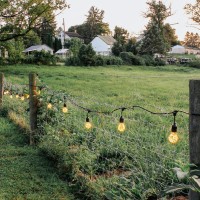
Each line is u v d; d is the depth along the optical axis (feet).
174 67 175.22
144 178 15.07
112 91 67.31
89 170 17.51
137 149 18.47
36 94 25.73
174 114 11.77
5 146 24.76
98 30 397.60
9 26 114.01
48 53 159.74
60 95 25.91
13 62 152.35
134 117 31.83
